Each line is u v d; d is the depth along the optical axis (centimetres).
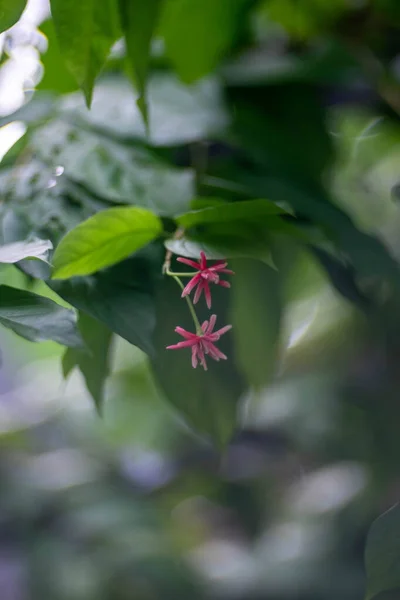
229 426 96
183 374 94
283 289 106
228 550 228
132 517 225
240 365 105
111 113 100
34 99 101
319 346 233
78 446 280
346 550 210
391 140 145
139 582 199
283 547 217
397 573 83
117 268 86
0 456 265
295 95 111
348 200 158
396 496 211
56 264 83
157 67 109
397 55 119
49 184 90
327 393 226
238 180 101
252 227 87
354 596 194
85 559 206
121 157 94
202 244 85
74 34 87
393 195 108
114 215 82
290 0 116
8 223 88
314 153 110
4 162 96
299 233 89
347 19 118
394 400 221
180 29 105
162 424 270
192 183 93
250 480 246
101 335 88
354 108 119
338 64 112
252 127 107
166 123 101
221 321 94
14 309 81
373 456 219
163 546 214
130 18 90
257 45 117
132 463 268
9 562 211
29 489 237
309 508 223
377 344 219
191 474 254
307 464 240
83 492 240
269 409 227
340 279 102
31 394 303
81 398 290
